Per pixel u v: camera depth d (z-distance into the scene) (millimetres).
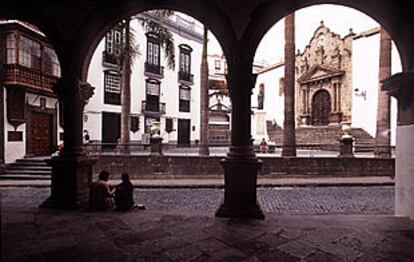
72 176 5949
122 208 5750
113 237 4172
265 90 36750
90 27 5992
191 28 33062
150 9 5891
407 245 3961
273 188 11195
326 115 30609
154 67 28719
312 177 13039
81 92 6172
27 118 16516
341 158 13188
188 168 13016
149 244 3922
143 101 27906
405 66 5629
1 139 13922
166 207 8211
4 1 5527
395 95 5902
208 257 3537
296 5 5449
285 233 4402
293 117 14586
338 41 28812
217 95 40062
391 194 10125
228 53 5633
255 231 4480
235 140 5566
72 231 4422
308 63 32094
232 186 5406
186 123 32656
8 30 15086
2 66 14211
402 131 5793
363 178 12969
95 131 24203
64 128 6098
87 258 3475
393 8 5332
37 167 14375
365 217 5441
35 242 3959
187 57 32469
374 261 3477
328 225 4809
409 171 5551
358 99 26703
